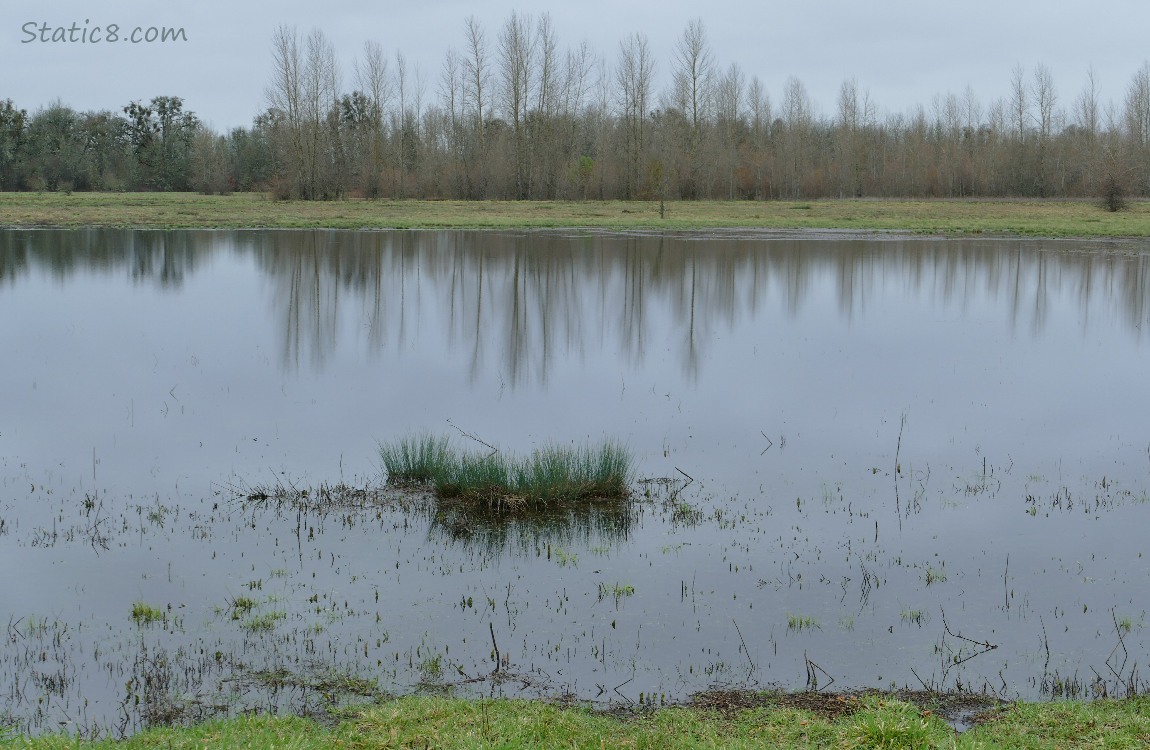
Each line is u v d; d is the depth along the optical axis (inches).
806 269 1525.6
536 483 518.6
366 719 283.0
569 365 866.1
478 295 1246.3
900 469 580.4
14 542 455.5
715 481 558.3
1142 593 408.2
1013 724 285.3
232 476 555.8
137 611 380.5
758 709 303.1
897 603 399.5
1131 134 3262.8
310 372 829.2
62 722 296.4
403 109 3171.8
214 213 2393.0
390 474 556.1
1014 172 3314.5
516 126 2994.6
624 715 302.8
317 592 406.3
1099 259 1674.5
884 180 3319.4
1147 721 283.4
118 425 658.8
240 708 307.1
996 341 982.4
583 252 1736.0
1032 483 554.6
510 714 289.6
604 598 403.2
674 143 3137.3
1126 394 762.2
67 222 2154.3
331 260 1595.7
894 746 263.6
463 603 396.8
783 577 426.3
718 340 984.3
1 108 3201.3
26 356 869.8
